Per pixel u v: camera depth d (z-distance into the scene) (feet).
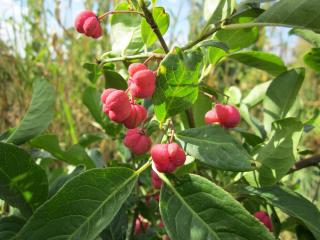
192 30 1.37
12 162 0.40
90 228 0.35
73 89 1.22
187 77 0.39
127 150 0.73
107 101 0.40
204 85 0.51
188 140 0.40
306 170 0.88
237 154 0.38
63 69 1.23
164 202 0.38
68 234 0.35
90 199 0.37
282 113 0.58
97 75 0.55
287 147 0.45
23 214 0.41
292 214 0.42
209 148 0.39
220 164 0.38
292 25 0.45
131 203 0.58
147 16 0.44
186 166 0.47
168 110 0.41
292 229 0.61
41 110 0.50
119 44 0.56
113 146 1.09
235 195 0.50
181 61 0.38
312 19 0.44
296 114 0.61
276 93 0.59
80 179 0.37
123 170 0.39
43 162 0.65
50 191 0.47
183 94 0.40
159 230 0.50
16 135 0.48
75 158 0.60
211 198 0.37
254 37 0.56
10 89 1.21
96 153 0.69
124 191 0.38
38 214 0.34
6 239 0.42
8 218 0.43
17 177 0.41
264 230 0.35
